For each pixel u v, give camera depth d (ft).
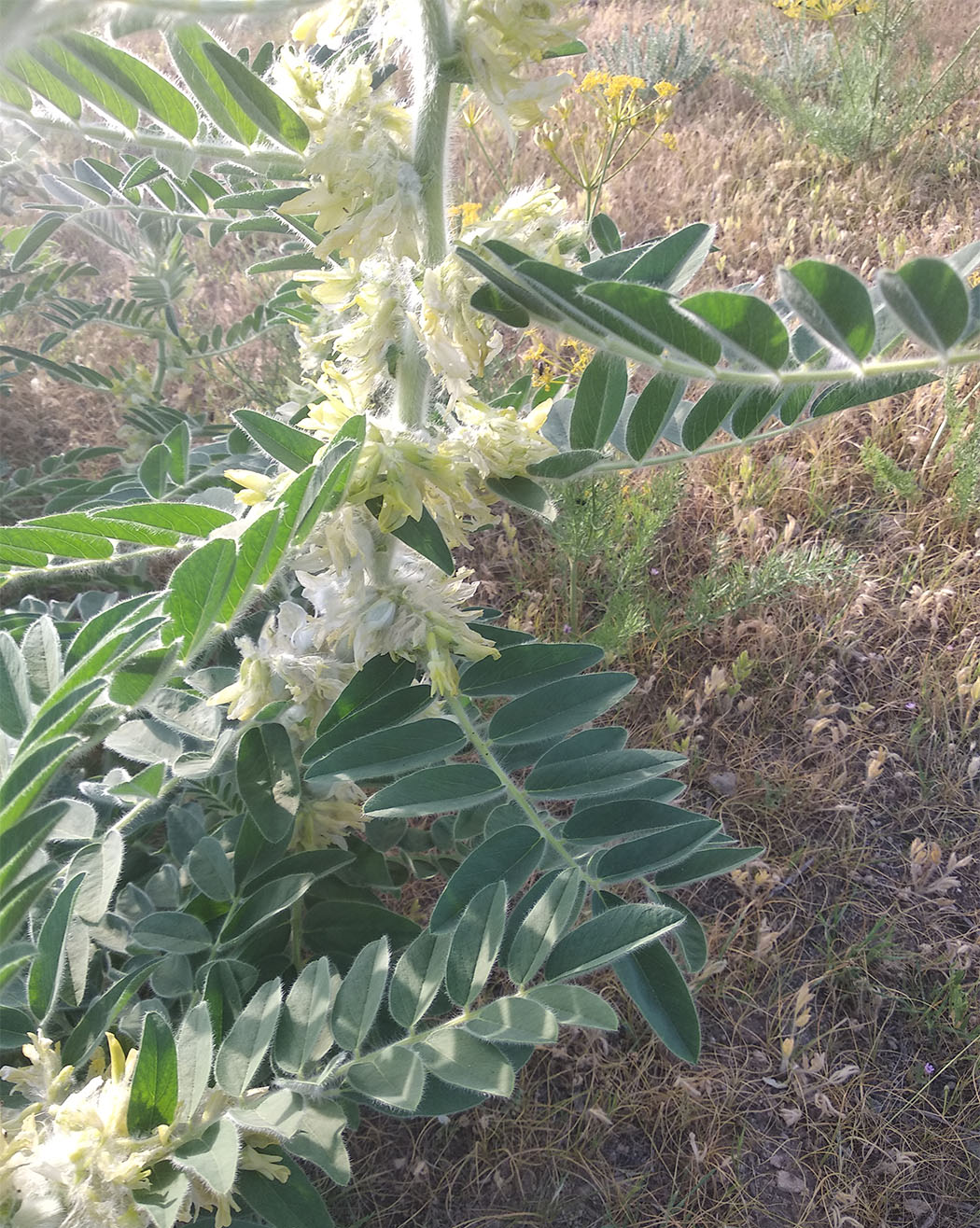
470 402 5.43
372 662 6.23
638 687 12.92
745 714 12.92
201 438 14.93
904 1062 10.15
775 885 11.34
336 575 6.04
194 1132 4.37
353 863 8.33
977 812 12.08
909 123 22.76
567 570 13.99
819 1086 9.78
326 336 5.82
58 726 3.38
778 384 4.12
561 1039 10.10
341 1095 5.19
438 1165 9.38
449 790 5.76
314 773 5.84
